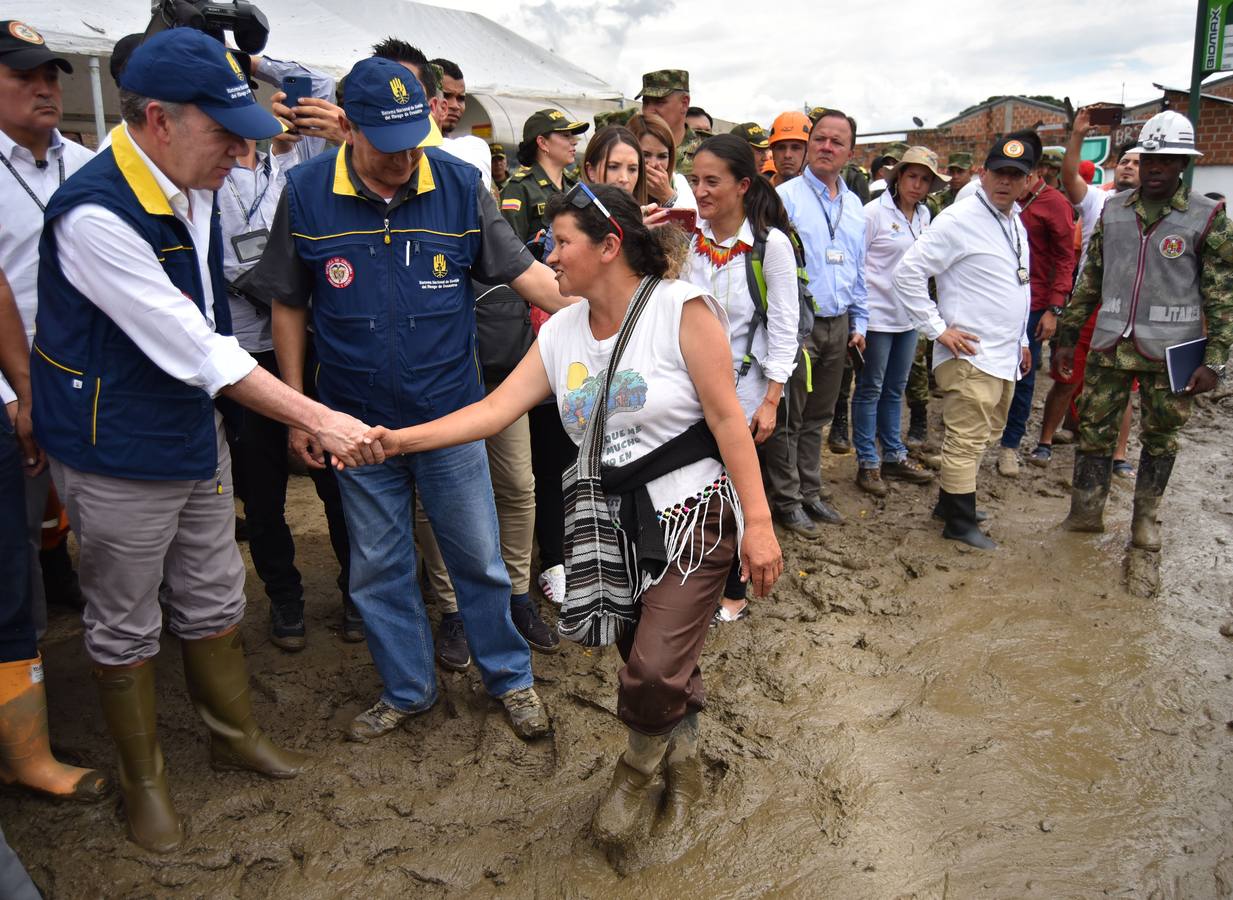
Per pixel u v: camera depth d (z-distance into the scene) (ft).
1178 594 14.30
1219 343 14.44
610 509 8.11
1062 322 17.03
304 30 30.01
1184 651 12.56
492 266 9.87
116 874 8.55
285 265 9.32
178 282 7.97
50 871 8.56
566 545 8.30
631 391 7.75
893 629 13.12
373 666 11.91
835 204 16.05
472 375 10.00
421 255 9.27
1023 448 21.79
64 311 7.75
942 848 8.87
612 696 11.16
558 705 11.05
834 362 16.17
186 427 8.25
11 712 9.12
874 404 18.39
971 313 15.30
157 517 8.31
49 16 21.53
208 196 8.59
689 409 7.84
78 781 9.34
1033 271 19.81
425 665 10.58
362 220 9.12
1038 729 10.78
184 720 10.68
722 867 8.61
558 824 9.14
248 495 11.68
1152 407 15.26
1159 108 52.65
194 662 9.43
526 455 11.80
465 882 8.49
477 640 10.43
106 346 7.79
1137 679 11.84
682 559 8.00
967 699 11.39
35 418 8.10
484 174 11.82
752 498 7.77
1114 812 9.40
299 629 12.19
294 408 8.18
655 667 7.88
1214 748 10.45
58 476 8.16
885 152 27.61
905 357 18.56
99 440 7.84
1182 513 17.66
